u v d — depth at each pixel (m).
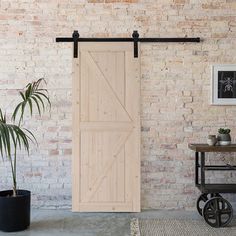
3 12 5.22
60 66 5.20
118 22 5.20
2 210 4.26
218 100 5.16
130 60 5.16
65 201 5.20
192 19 5.21
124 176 5.13
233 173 5.18
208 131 5.18
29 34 5.21
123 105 5.15
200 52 5.20
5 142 4.23
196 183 4.95
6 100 5.20
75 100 5.14
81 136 5.13
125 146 5.14
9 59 5.21
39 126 5.20
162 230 4.34
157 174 5.18
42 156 5.20
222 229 4.39
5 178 5.19
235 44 5.20
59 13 5.21
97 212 5.11
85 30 5.20
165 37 5.20
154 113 5.19
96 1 5.21
